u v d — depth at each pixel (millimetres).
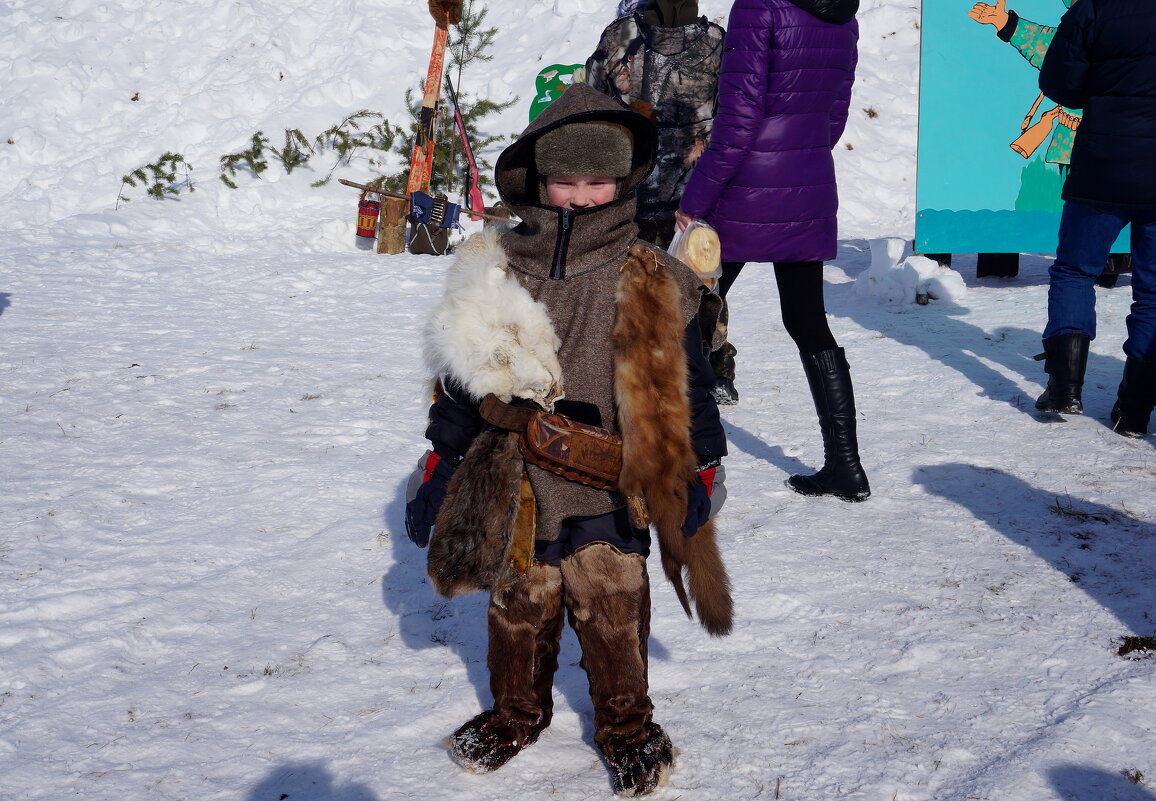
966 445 4805
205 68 14617
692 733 2662
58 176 12953
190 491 4488
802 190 4219
